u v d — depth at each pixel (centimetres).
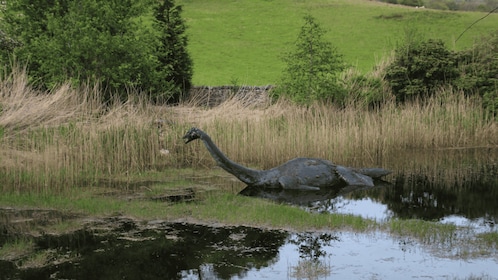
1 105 1470
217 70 4666
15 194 1169
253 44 5603
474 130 2072
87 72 1972
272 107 1964
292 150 1639
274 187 1323
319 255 829
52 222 995
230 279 740
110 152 1466
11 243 880
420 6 7894
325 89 2119
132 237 915
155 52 2320
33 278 743
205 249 860
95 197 1167
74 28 2014
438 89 2256
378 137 1814
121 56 2102
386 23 6247
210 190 1259
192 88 2959
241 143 1658
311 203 1178
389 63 2464
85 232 942
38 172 1264
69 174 1309
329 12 6756
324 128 1719
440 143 2016
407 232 936
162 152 1636
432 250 848
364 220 1004
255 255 831
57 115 1513
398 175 1516
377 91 2262
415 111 2072
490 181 1439
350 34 5912
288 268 778
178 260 812
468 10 7175
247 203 1129
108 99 2055
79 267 783
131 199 1158
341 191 1303
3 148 1342
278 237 916
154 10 2947
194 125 1752
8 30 2206
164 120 1759
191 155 1642
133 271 769
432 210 1127
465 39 5575
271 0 7212
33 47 2064
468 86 2233
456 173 1548
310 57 2134
